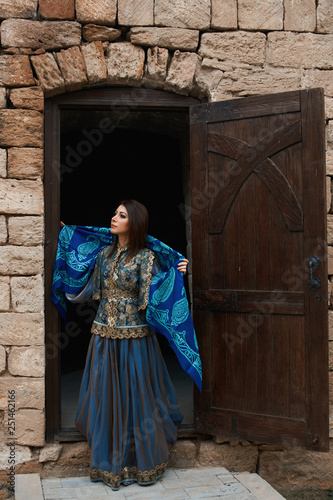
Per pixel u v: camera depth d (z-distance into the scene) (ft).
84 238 11.00
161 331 10.00
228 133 10.78
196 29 11.21
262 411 10.49
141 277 9.96
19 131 10.61
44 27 10.71
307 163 10.09
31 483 10.09
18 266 10.57
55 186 11.09
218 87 11.27
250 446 11.44
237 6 11.37
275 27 11.44
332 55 11.58
